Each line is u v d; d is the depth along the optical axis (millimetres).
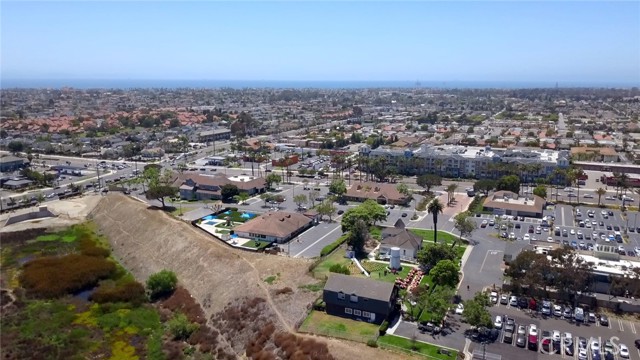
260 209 194500
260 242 153625
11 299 123812
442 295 103312
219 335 106625
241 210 193000
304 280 119500
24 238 168375
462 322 103875
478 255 142500
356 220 150125
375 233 160500
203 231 160500
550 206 196500
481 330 98625
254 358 95438
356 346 92125
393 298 106250
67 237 170250
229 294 119375
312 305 108562
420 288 115188
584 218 180875
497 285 121250
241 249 143250
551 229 167625
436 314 100250
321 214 179250
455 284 115875
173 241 151375
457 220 156000
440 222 175875
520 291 115438
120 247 160250
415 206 197875
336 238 158750
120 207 187000
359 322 102750
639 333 99188
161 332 110188
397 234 144000
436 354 90125
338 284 106625
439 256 127688
